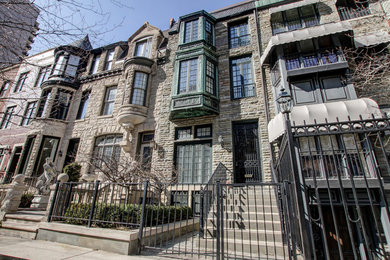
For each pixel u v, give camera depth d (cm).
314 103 894
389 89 821
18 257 382
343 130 397
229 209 663
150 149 1248
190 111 1108
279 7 1240
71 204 598
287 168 515
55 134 1491
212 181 737
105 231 470
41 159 1427
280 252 455
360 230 714
